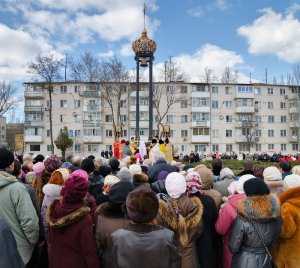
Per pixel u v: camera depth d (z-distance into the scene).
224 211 4.73
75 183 4.25
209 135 76.56
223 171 7.37
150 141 23.09
